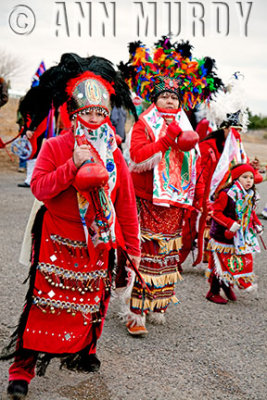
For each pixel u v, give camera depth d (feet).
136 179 11.61
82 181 7.32
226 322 12.64
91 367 9.04
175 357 10.48
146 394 8.91
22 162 39.06
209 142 15.70
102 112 8.04
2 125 55.26
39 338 8.16
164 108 11.84
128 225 8.84
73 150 8.06
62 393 8.70
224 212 13.79
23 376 8.34
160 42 11.96
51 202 8.03
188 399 8.85
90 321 8.54
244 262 13.85
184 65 11.99
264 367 10.30
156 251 11.57
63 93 8.11
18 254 17.01
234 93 15.70
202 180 12.85
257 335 11.91
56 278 8.09
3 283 13.98
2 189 30.60
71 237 8.12
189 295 14.52
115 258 9.15
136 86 12.15
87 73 8.07
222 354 10.77
